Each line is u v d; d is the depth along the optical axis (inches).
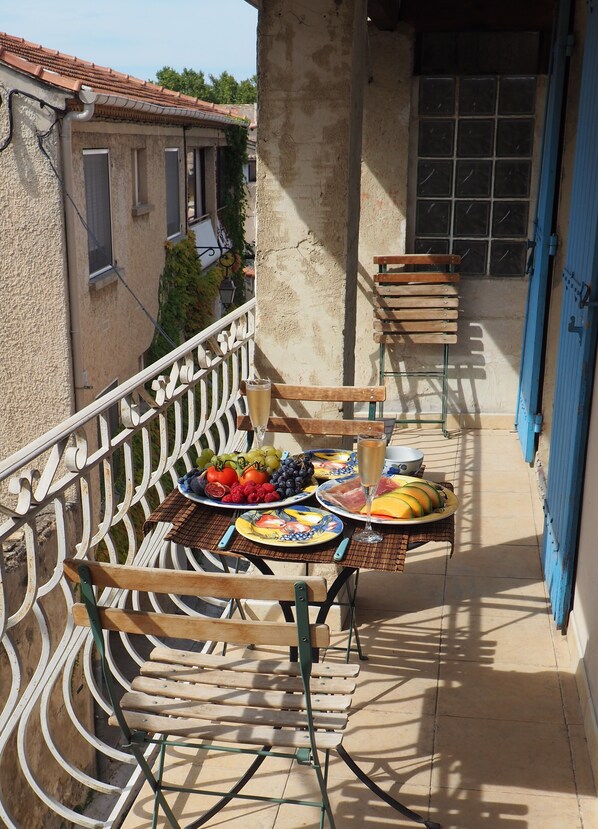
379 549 100.2
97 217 399.9
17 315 352.8
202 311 588.1
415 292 269.6
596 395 132.7
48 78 321.1
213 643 146.5
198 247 582.6
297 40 138.8
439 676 138.4
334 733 90.4
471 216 265.9
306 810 110.0
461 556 183.6
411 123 261.3
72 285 354.0
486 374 277.0
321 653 144.3
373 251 270.5
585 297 136.3
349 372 157.8
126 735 91.7
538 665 141.0
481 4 247.8
